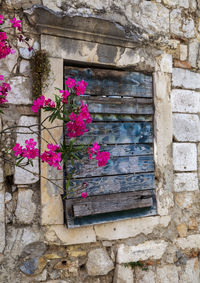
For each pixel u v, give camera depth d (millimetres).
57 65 2332
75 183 2385
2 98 1949
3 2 2186
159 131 2760
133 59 2656
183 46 2943
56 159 1802
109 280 2531
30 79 2271
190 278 2842
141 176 2664
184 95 2932
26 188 2252
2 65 2193
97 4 2488
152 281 2656
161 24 2795
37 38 2297
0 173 2160
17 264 2199
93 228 2449
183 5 2928
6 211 2189
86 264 2441
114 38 2523
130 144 2641
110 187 2518
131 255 2578
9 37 2211
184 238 2846
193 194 2932
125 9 2613
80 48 2420
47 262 2299
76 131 1944
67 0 2369
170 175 2809
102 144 2514
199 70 3006
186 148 2916
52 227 2305
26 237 2232
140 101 2688
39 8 2184
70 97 2004
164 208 2758
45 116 2271
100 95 2531
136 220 2635
